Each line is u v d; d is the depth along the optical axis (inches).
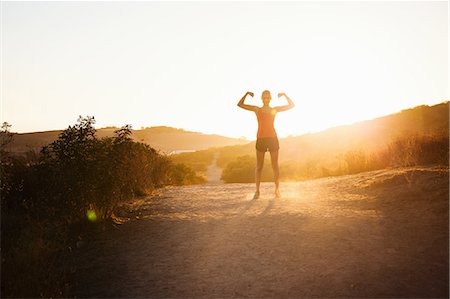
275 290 136.9
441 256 148.2
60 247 192.2
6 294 141.0
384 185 280.2
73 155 236.1
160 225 228.5
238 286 142.3
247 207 261.4
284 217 219.9
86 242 202.4
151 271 161.3
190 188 451.5
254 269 155.5
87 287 149.6
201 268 160.6
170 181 582.9
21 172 253.8
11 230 208.4
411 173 282.4
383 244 166.4
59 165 235.1
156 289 144.5
